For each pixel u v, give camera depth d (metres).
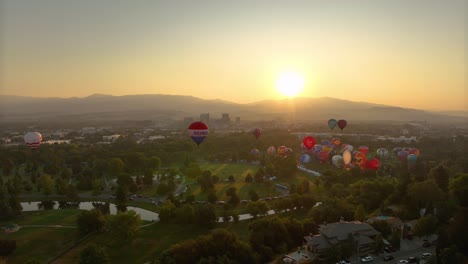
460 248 117.38
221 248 120.38
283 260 119.88
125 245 139.25
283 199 177.38
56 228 156.00
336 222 141.88
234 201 186.88
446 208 146.25
